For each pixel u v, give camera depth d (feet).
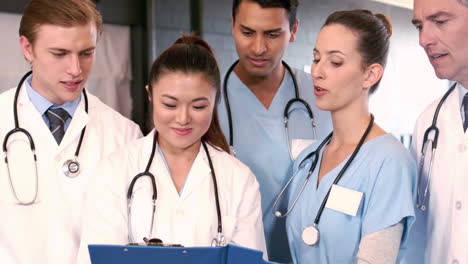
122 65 12.71
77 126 4.82
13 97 4.82
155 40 12.85
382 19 4.58
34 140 4.67
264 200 5.60
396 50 10.96
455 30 4.09
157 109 4.03
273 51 5.31
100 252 3.12
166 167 4.31
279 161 5.63
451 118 4.53
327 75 4.20
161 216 4.10
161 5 12.89
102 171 4.16
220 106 5.74
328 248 4.22
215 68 4.18
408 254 4.81
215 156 4.47
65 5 4.24
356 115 4.34
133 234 4.05
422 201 4.62
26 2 10.70
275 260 5.59
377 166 4.11
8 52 10.62
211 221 4.13
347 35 4.11
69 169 4.66
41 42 4.28
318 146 4.80
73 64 4.30
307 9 12.14
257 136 5.67
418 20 4.32
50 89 4.57
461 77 4.34
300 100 5.74
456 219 4.28
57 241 4.54
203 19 13.24
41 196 4.58
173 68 3.93
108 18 12.10
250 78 5.74
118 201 4.08
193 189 4.23
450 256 4.31
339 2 11.91
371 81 4.24
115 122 5.14
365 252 3.93
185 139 4.07
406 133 11.15
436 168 4.53
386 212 3.97
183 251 3.07
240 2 5.22
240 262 3.10
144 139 4.42
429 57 4.35
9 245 4.43
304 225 4.45
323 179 4.41
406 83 11.14
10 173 4.56
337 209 4.14
